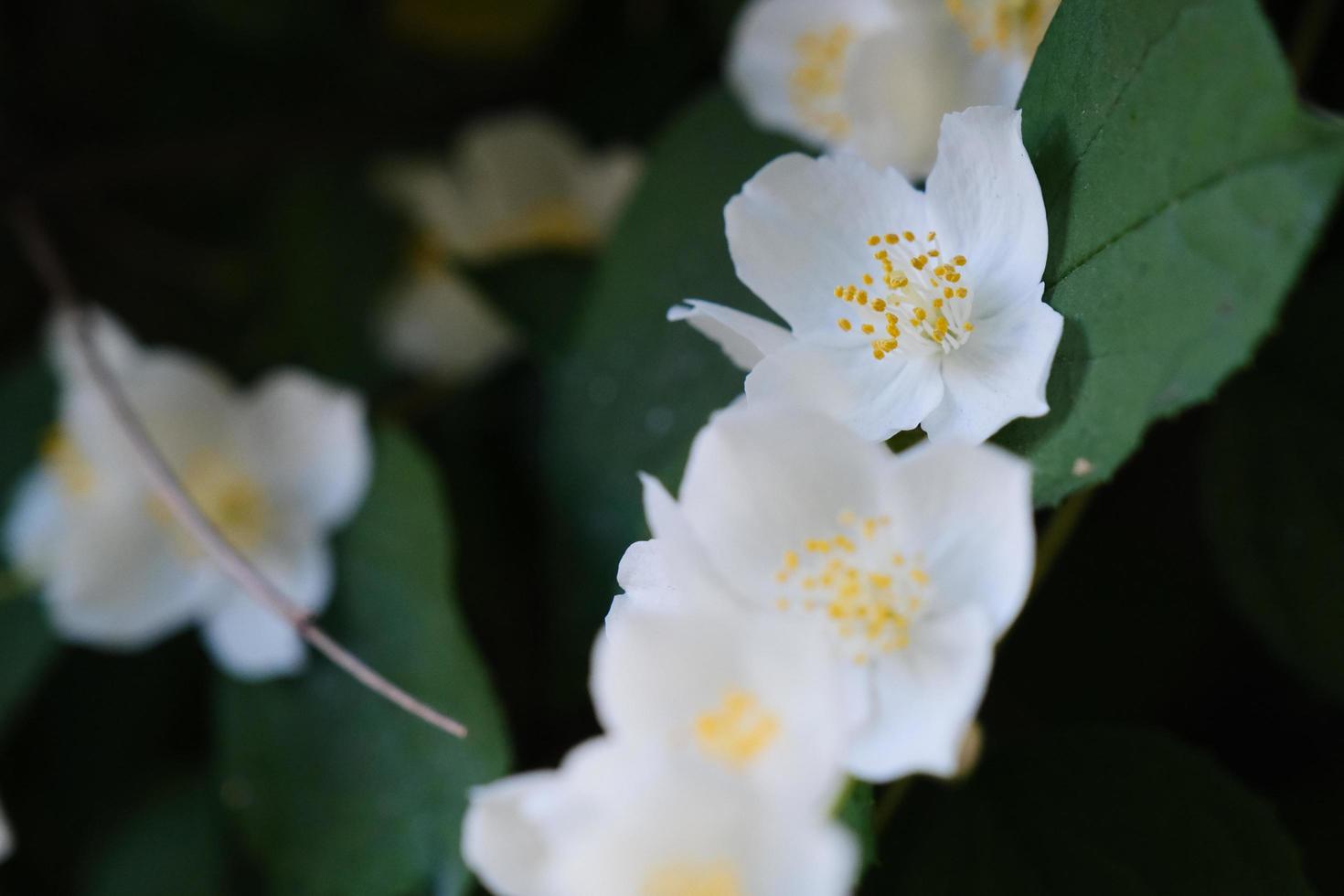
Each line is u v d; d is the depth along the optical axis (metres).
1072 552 0.46
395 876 0.47
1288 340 0.44
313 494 0.49
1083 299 0.39
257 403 0.50
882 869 0.41
